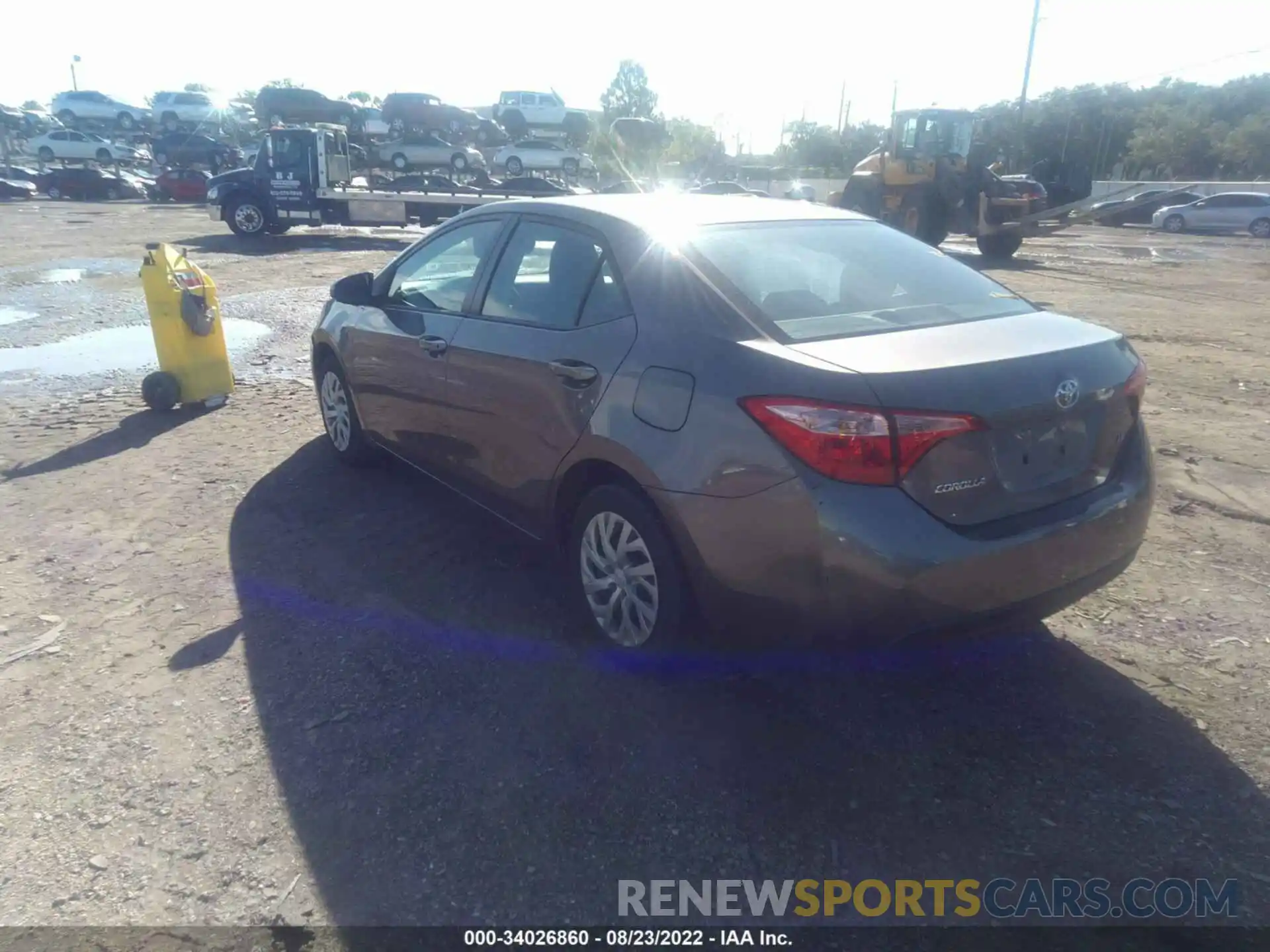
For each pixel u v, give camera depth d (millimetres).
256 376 8258
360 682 3594
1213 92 66938
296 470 5871
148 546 4797
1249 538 4863
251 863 2727
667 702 3455
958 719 3365
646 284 3561
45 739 3271
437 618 4062
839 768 3111
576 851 2771
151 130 50844
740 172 42250
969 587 2928
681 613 3395
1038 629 3965
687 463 3158
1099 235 30922
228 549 4754
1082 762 3133
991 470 2998
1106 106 62656
